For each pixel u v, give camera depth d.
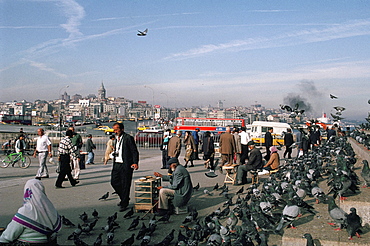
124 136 8.73
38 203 4.25
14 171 16.23
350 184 6.43
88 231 6.70
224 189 9.91
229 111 196.25
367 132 17.31
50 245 4.40
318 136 22.11
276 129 36.41
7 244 4.18
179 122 50.38
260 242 5.52
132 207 8.64
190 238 5.78
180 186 8.20
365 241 5.08
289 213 5.73
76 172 12.99
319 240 5.18
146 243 5.88
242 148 16.33
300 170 10.41
